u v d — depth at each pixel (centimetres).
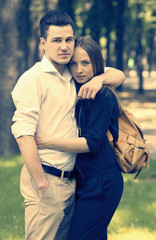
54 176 262
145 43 4453
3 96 986
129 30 3228
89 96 259
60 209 264
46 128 261
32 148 250
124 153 274
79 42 270
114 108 270
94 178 271
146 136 1117
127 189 660
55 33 252
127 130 279
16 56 999
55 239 272
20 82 257
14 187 670
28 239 273
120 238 449
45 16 257
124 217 526
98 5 2392
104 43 3406
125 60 4553
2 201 601
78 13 2444
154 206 573
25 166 274
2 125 991
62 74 268
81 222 270
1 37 998
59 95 260
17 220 516
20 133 249
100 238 279
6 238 458
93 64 271
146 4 2319
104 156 272
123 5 2372
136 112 1736
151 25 2608
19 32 1003
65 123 263
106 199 272
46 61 261
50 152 261
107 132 273
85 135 261
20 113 252
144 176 750
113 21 2470
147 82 3753
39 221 266
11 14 998
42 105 259
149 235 459
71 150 258
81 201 271
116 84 278
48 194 260
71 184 270
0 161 880
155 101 2177
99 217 272
